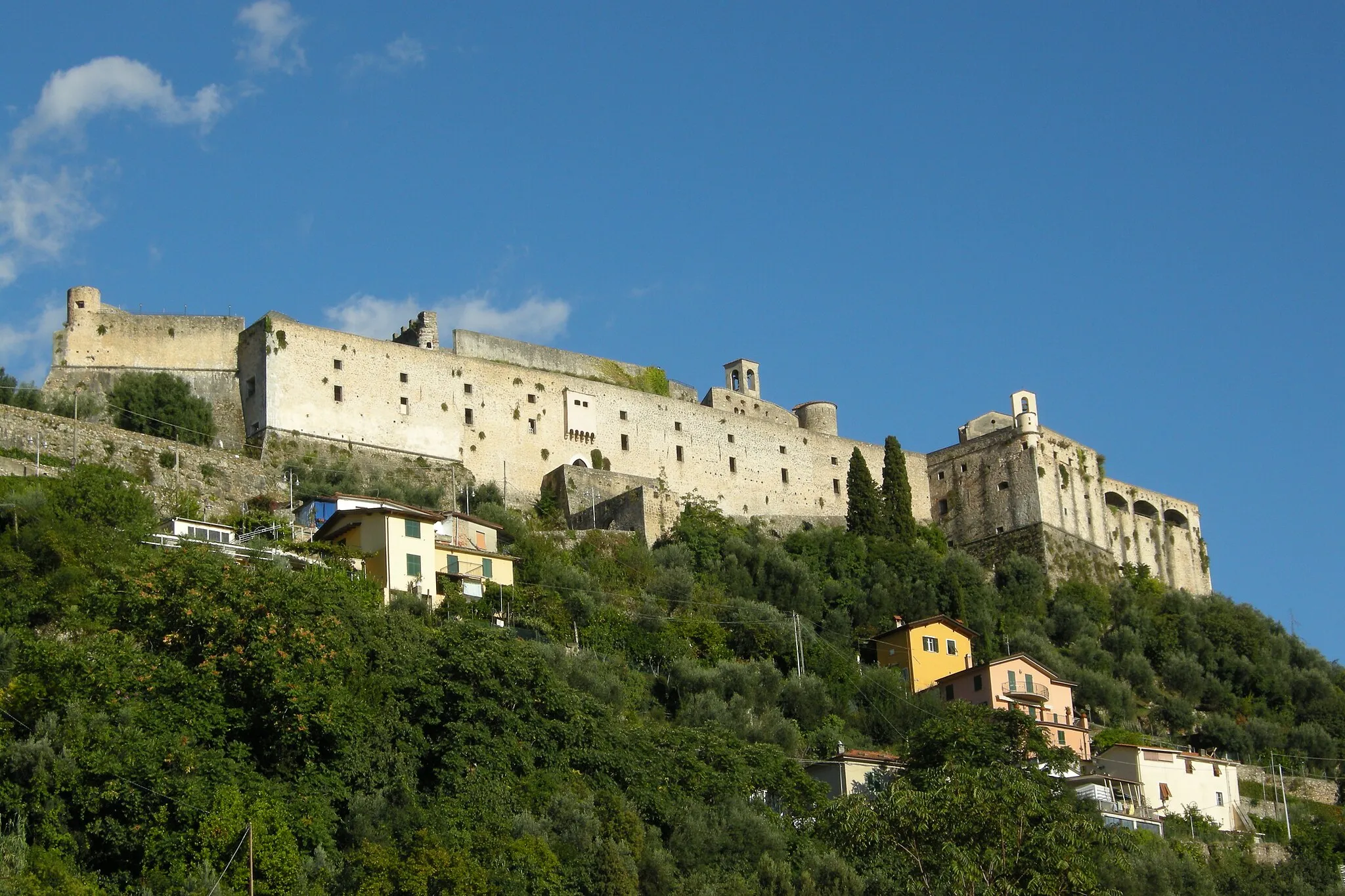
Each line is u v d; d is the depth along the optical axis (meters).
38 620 78.88
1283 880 91.25
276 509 109.69
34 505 88.38
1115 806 96.31
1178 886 83.00
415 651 78.88
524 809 71.50
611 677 90.62
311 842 64.94
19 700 66.56
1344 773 118.69
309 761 68.56
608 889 67.44
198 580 73.50
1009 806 63.50
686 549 124.81
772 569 125.06
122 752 63.47
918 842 64.06
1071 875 60.56
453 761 72.44
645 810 75.94
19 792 61.47
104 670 67.31
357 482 119.12
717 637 106.19
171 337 127.38
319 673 71.12
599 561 116.19
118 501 91.62
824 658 108.69
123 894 59.78
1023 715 95.81
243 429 125.00
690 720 91.81
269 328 124.56
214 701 68.12
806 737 96.12
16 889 55.50
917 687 113.81
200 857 61.22
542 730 76.56
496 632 86.00
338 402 126.25
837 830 67.38
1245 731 120.00
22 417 105.00
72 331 125.12
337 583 82.25
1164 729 120.62
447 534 102.94
